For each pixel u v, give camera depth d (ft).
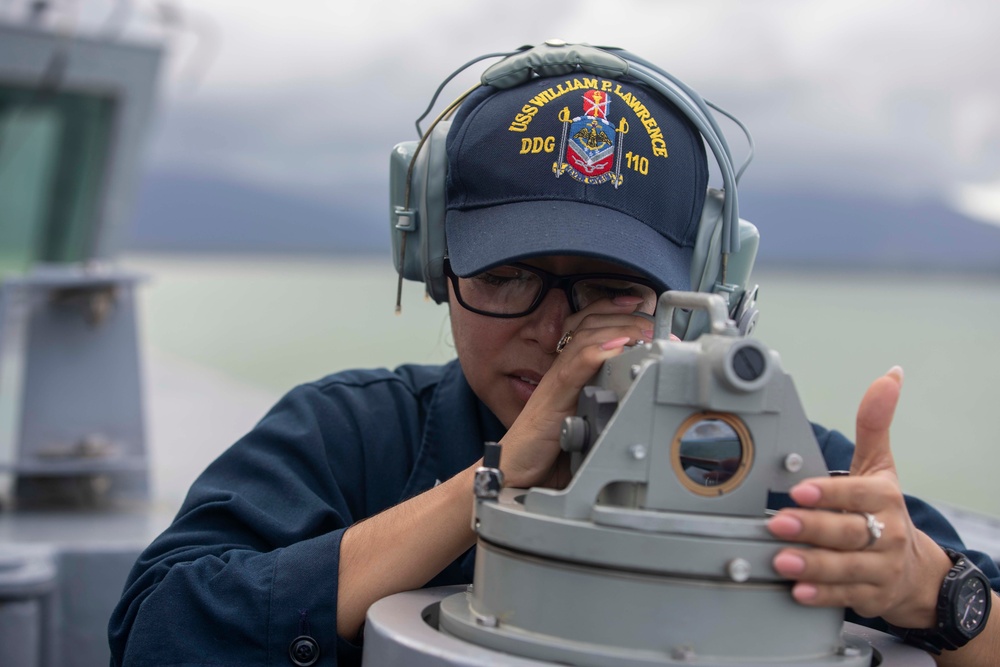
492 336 3.90
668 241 3.76
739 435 2.86
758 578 2.74
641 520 2.73
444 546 3.65
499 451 3.20
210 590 3.72
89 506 9.84
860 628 3.65
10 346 13.62
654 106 3.81
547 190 3.67
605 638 2.77
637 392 2.81
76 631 8.00
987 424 43.55
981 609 3.37
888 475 3.12
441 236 4.13
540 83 3.83
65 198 16.47
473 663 2.74
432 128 4.08
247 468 4.37
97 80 14.82
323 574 3.68
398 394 4.78
